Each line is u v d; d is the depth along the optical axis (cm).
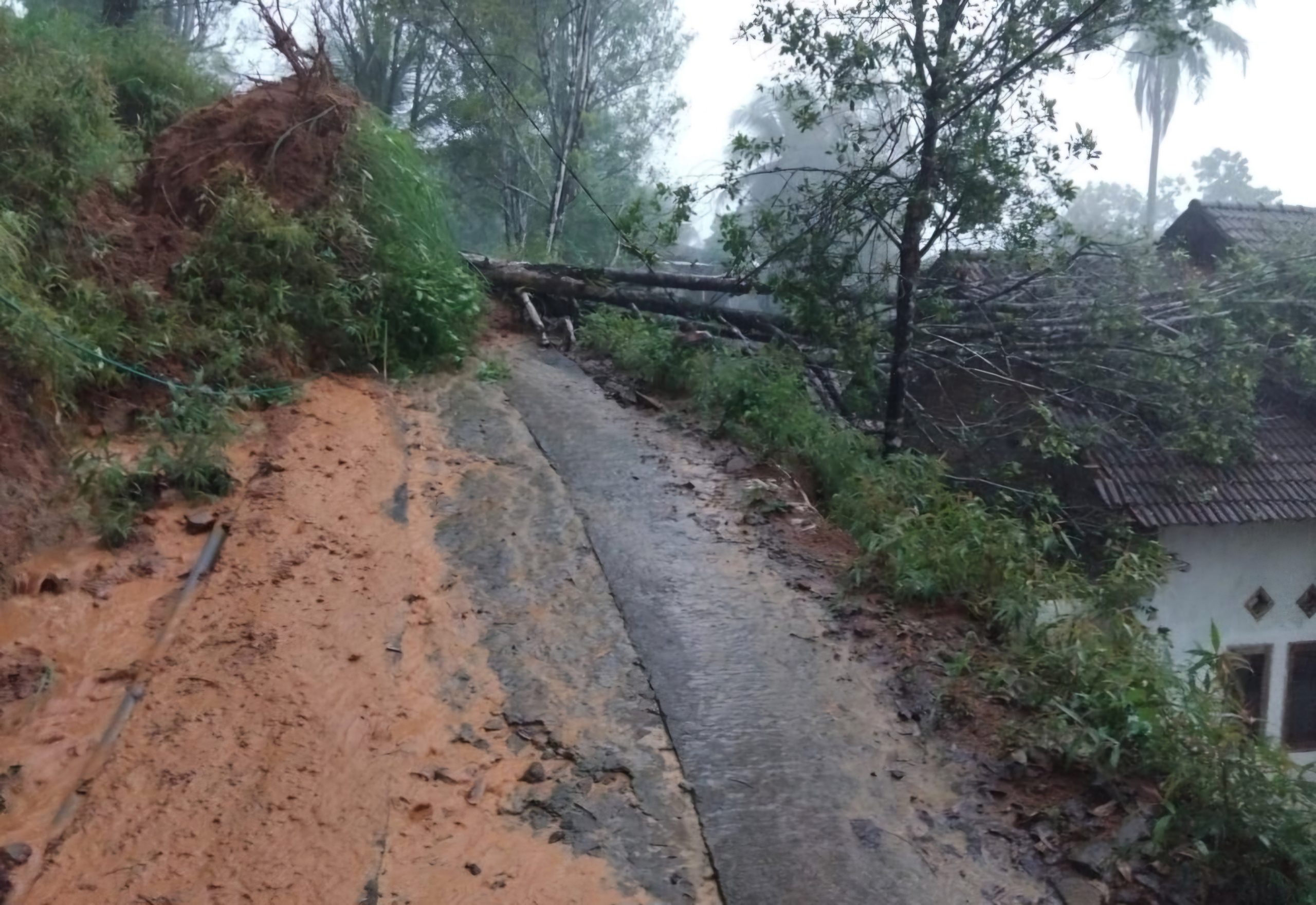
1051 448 831
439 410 692
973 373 896
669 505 574
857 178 809
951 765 369
